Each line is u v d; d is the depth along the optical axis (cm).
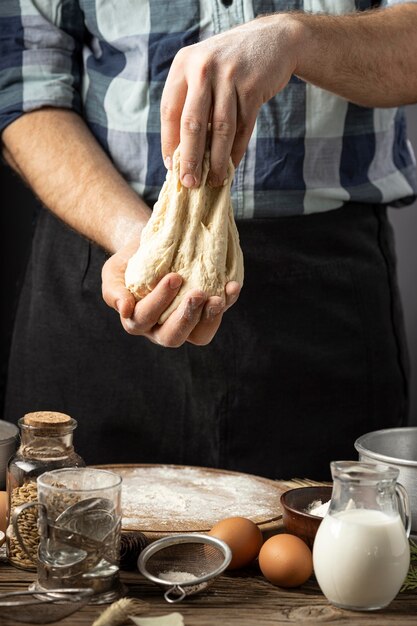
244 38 123
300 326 169
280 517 130
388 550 111
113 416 175
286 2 162
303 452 172
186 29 162
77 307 175
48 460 124
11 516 121
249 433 170
